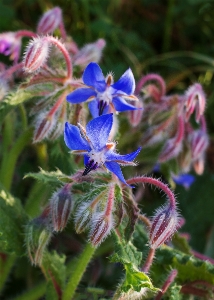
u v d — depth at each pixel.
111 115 0.26
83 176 0.28
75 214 0.29
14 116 0.35
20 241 0.31
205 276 0.31
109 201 0.27
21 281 0.36
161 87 0.35
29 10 0.48
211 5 0.50
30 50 0.30
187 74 0.47
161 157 0.33
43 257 0.31
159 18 0.51
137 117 0.34
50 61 0.33
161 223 0.28
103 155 0.27
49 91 0.32
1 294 0.35
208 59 0.44
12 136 0.35
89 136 0.27
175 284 0.30
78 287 0.33
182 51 0.50
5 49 0.36
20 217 0.31
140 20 0.51
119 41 0.46
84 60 0.34
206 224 0.39
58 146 0.32
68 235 0.34
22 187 0.38
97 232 0.27
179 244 0.33
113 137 0.31
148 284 0.27
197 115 0.32
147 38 0.50
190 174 0.41
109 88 0.29
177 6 0.49
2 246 0.30
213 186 0.40
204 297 0.32
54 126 0.31
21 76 0.34
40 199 0.34
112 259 0.28
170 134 0.35
